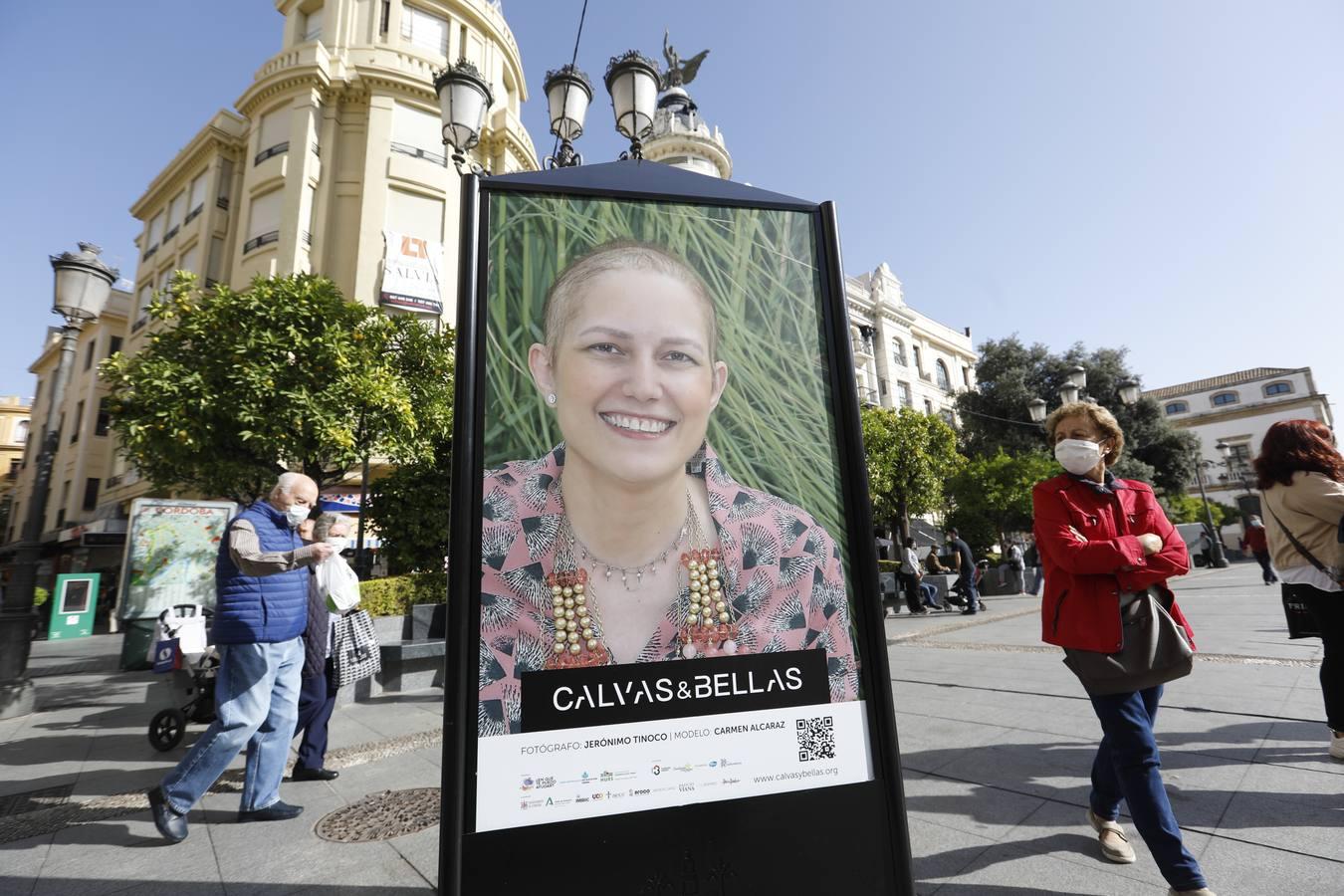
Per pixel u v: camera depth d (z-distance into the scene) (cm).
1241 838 236
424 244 1858
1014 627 931
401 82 1909
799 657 171
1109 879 216
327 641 389
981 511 2108
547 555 159
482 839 140
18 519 3044
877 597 177
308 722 379
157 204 2352
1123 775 207
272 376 762
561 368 167
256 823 309
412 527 892
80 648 1284
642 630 162
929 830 261
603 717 154
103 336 2477
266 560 295
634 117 579
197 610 873
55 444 662
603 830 149
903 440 1916
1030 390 2927
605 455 167
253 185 1844
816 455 185
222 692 299
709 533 171
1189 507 3344
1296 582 320
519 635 153
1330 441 318
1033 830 256
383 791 348
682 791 156
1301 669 508
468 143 584
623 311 175
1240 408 5294
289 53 1891
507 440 161
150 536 920
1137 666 208
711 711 162
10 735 515
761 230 193
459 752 142
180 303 805
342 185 1858
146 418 746
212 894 238
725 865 154
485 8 2170
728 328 183
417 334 949
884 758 170
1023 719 414
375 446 838
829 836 163
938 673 593
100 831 303
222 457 798
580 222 176
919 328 3906
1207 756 324
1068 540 223
